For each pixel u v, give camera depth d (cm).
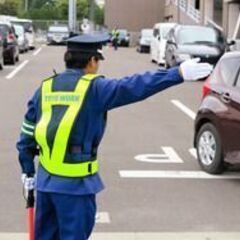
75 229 502
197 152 1116
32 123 523
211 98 1081
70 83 505
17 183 994
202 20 6175
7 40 3434
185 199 920
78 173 498
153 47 3888
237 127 1005
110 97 491
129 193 945
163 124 1599
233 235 764
